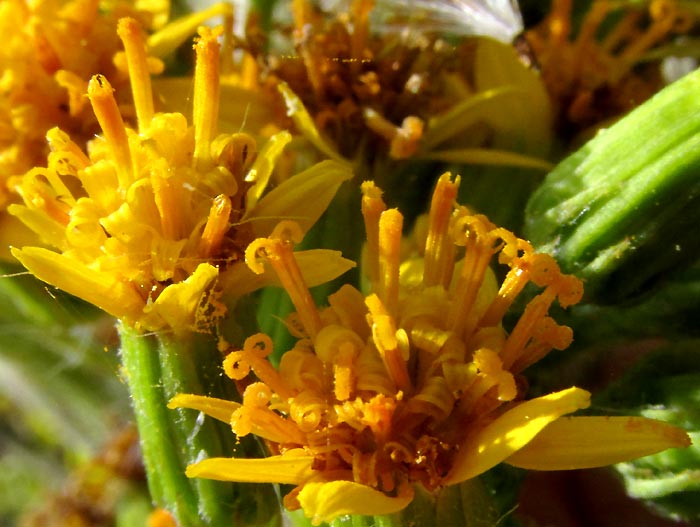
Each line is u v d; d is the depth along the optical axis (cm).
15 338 6
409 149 5
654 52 5
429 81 5
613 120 5
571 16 5
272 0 5
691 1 5
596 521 7
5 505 9
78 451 7
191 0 5
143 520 6
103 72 5
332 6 5
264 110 5
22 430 9
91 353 5
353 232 5
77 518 6
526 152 5
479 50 5
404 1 5
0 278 5
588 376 5
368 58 5
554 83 5
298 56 5
